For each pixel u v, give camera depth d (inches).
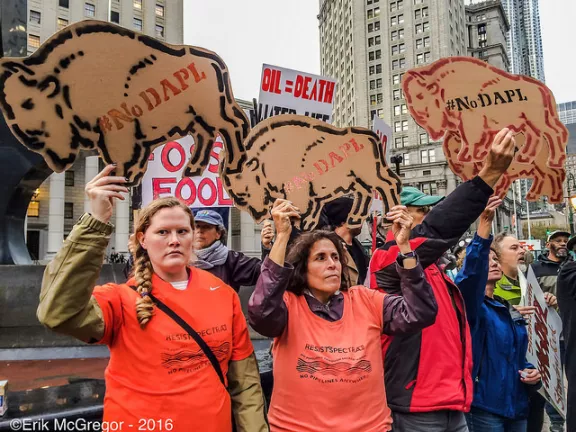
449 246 94.0
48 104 84.2
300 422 76.4
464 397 93.2
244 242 1478.8
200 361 66.0
